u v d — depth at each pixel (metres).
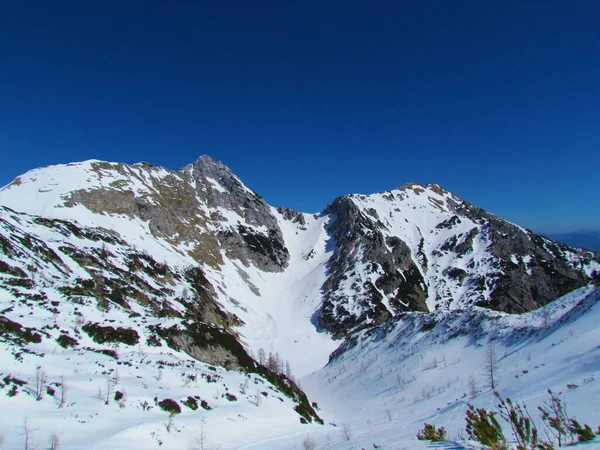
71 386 48.97
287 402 81.56
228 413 59.53
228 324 193.25
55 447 35.16
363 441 47.16
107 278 127.12
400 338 140.88
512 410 12.59
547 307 100.56
